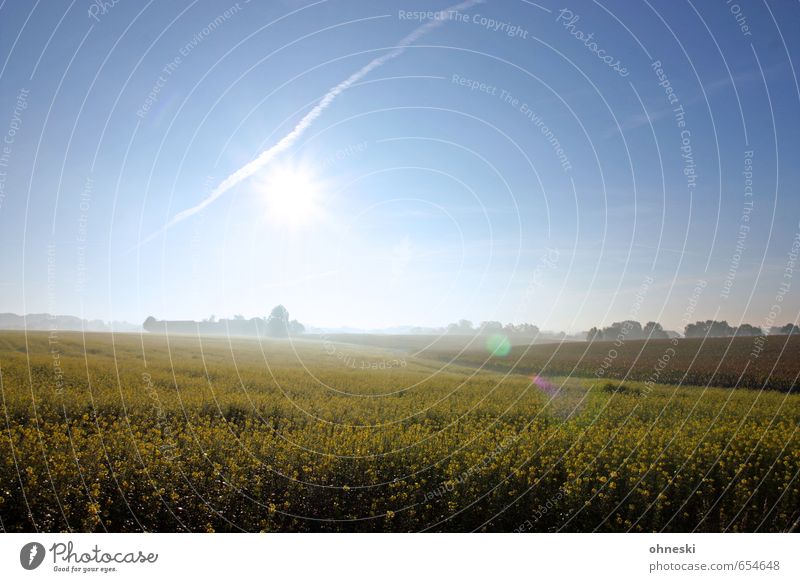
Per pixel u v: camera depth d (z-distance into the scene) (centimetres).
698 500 655
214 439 783
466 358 3469
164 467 651
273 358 2517
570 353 3625
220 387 1363
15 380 1176
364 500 655
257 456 728
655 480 665
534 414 1173
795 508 630
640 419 1124
